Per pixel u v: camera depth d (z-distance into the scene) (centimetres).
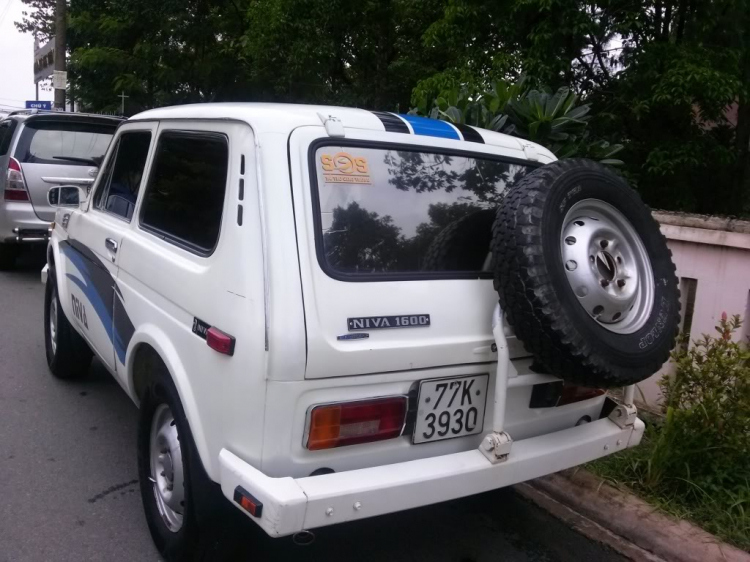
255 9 1378
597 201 301
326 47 1340
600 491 391
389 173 295
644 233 310
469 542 367
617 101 886
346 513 246
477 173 325
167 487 323
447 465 270
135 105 1670
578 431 319
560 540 371
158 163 364
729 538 346
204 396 275
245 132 281
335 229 271
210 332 266
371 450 266
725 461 384
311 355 246
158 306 321
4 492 393
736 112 1020
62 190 500
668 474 390
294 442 250
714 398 374
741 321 429
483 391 291
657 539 356
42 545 344
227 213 277
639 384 481
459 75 938
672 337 303
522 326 270
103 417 500
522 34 911
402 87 1496
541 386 311
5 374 577
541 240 268
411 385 272
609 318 290
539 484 418
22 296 845
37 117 878
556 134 583
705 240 450
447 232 301
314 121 285
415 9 1312
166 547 318
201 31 1585
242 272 259
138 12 1592
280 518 234
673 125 895
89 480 411
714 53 852
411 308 273
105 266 403
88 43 1814
